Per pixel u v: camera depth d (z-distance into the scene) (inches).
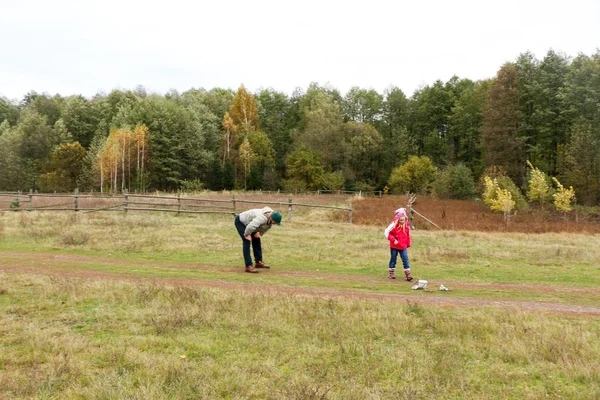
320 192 2293.3
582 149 1653.5
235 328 248.2
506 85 2257.6
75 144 2714.1
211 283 369.1
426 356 213.2
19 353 203.9
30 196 1035.3
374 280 412.5
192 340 226.8
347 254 561.9
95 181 2459.4
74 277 370.9
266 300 301.3
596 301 343.9
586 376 191.8
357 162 2802.7
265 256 527.5
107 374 183.9
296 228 825.5
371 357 209.9
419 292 361.7
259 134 2819.9
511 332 249.1
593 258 558.3
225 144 2886.3
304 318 267.3
